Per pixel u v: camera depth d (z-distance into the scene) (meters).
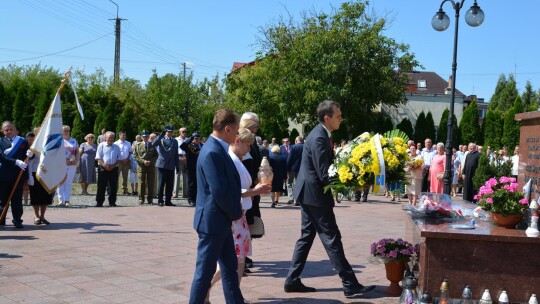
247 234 5.28
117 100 32.16
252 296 5.77
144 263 7.11
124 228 10.09
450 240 4.80
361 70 30.08
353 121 31.58
